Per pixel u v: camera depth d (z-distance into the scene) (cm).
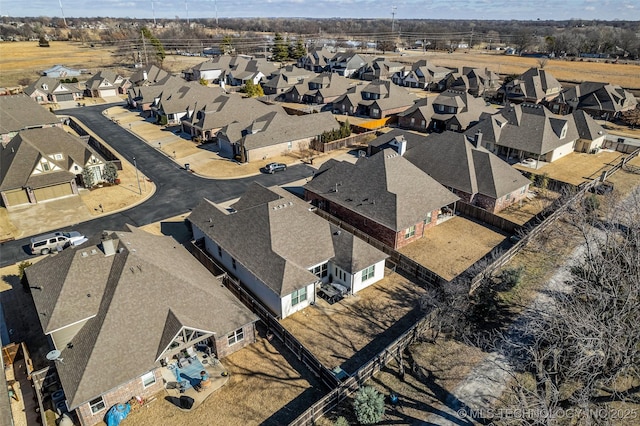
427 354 2662
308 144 6919
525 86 10144
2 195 4659
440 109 8019
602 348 2005
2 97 7694
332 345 2778
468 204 4544
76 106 10025
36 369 2545
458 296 2927
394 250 3700
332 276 3416
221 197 5047
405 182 4238
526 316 2819
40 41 19862
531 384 2392
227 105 7525
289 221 3419
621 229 3494
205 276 3044
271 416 2269
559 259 3631
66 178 4947
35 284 2692
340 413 2267
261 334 2912
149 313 2475
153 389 2405
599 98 8819
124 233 3056
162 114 8306
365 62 14488
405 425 2186
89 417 2195
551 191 5197
